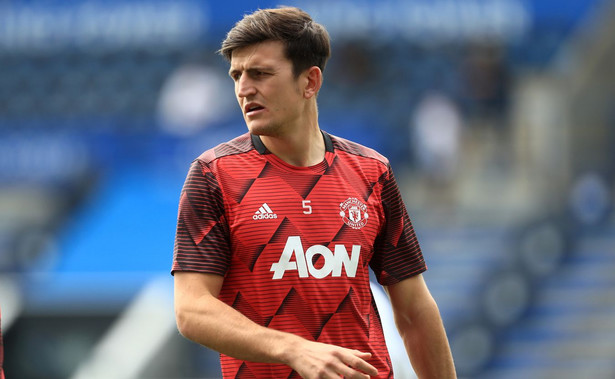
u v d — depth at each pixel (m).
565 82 51.75
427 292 11.27
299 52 10.23
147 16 55.53
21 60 57.06
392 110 52.81
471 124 50.81
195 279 10.11
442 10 53.00
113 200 47.81
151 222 45.81
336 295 10.30
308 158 10.62
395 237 11.10
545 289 40.78
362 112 52.59
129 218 46.22
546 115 50.84
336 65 53.72
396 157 50.72
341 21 53.44
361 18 53.38
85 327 35.56
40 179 53.59
